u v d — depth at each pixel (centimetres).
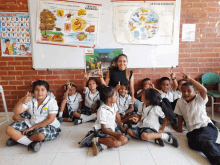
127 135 213
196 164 155
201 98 184
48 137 192
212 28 284
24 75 288
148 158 165
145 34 282
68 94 279
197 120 188
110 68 281
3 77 288
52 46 281
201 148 164
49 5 270
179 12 277
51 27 276
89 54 285
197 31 285
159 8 275
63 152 177
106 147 180
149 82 275
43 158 167
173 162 159
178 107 210
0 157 169
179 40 287
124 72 275
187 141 198
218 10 279
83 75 292
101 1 272
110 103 192
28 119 204
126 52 287
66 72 290
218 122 247
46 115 200
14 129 183
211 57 292
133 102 259
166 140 190
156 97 192
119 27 279
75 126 247
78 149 183
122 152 176
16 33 276
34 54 282
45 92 195
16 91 292
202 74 296
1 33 275
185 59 293
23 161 162
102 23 278
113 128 192
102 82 262
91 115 255
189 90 186
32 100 198
